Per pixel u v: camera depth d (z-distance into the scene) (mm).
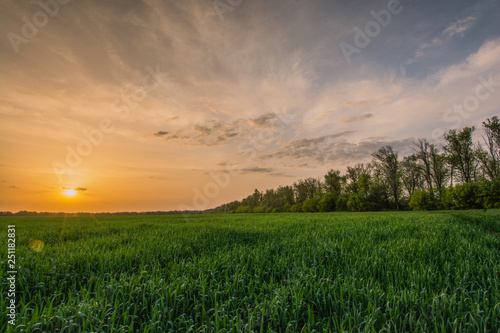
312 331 2617
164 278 3928
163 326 2826
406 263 4832
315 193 72188
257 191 101500
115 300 3188
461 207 37219
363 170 60812
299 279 3898
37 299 3520
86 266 4746
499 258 5207
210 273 4293
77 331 2666
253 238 8492
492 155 39750
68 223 18625
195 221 19594
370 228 10844
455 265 4785
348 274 4219
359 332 2480
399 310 3068
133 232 10648
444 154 45781
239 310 3215
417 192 44750
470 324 2590
